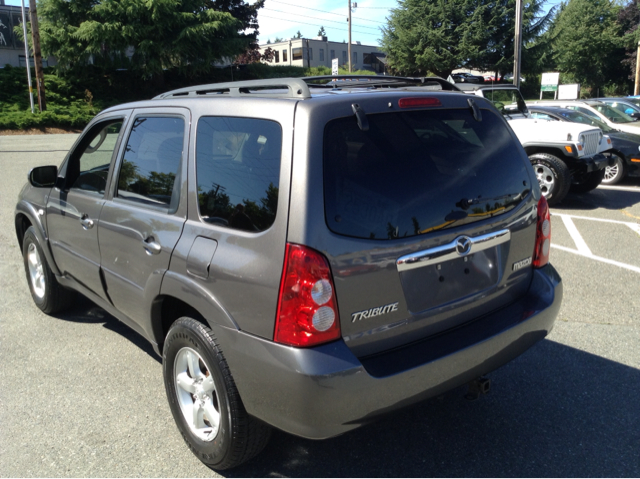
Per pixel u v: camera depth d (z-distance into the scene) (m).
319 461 2.87
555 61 49.78
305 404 2.19
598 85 56.59
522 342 2.80
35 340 4.28
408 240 2.41
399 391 2.34
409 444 3.00
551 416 3.24
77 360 3.95
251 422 2.51
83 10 36.56
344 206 2.28
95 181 3.67
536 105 13.27
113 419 3.23
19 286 5.51
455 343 2.55
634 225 7.89
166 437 3.07
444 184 2.58
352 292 2.27
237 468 2.81
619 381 3.60
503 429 3.12
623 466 2.79
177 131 2.95
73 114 30.78
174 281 2.71
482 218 2.71
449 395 3.50
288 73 51.41
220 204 2.57
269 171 2.35
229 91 2.99
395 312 2.42
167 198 2.91
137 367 3.85
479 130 2.85
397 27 49.03
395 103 2.55
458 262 2.62
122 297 3.36
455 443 3.00
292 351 2.20
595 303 4.95
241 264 2.36
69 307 4.75
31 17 28.05
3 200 9.74
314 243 2.19
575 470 2.77
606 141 10.09
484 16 46.78
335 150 2.30
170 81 44.44
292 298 2.20
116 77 39.56
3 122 26.56
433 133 2.64
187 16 37.12
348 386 2.20
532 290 3.03
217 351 2.50
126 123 3.44
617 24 54.12
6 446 2.98
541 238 3.06
